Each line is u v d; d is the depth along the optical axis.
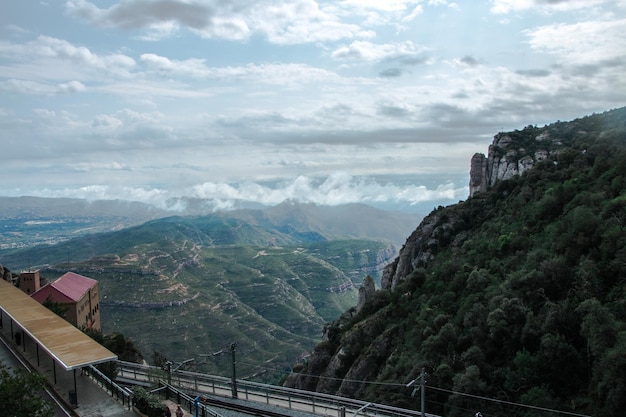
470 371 58.38
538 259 71.62
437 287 88.69
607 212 69.75
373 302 104.69
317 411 53.34
